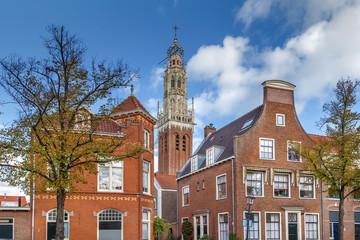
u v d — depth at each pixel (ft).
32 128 58.59
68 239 79.77
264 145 104.78
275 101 109.09
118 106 62.18
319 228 104.73
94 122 63.05
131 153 65.92
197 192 122.31
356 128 77.77
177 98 326.85
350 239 108.06
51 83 59.21
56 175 57.62
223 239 103.86
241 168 100.48
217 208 107.86
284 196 103.35
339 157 78.59
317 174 81.82
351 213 109.81
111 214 84.12
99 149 61.00
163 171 317.01
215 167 111.45
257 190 101.55
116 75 60.13
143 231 89.25
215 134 139.74
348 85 78.69
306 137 109.70
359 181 77.71
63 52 59.06
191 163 128.67
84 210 81.82
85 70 59.72
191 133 321.73
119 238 83.35
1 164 57.11
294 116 110.01
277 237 99.86
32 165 57.57
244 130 109.09
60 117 59.16
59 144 58.85
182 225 124.88
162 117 329.93
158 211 167.84
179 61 342.44
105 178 85.25
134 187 86.89
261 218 99.25
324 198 107.45
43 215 78.79
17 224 77.71
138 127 91.09
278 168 103.86
